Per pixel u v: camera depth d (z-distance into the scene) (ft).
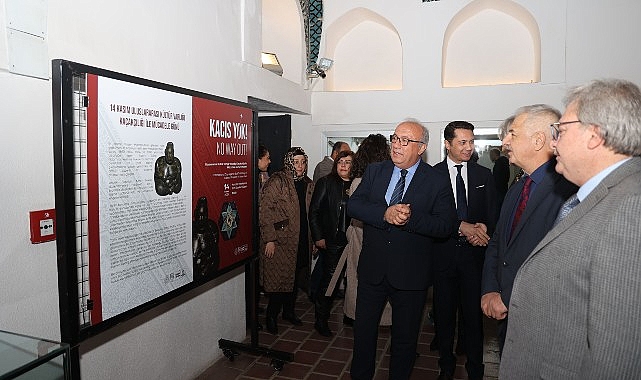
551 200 5.89
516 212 6.60
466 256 9.55
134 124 6.93
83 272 6.17
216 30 11.00
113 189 6.56
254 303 11.05
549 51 16.06
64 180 5.68
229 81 11.63
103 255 6.42
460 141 9.66
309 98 18.53
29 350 4.22
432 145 17.43
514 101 16.52
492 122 16.78
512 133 6.32
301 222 13.64
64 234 5.72
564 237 4.23
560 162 4.36
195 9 10.14
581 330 4.08
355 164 11.55
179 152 8.00
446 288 9.79
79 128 6.08
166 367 9.55
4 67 6.05
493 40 17.56
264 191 12.50
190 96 8.29
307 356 11.53
